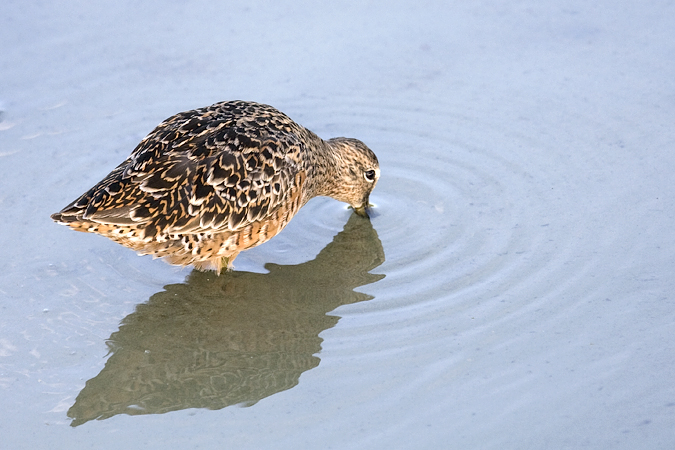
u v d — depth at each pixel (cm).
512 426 946
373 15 1922
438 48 1812
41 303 1195
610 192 1377
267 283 1275
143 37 1859
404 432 943
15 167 1487
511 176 1462
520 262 1248
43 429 970
